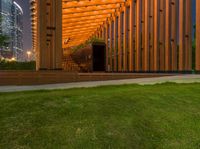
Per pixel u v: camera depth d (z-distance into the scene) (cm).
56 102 825
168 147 606
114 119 707
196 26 2417
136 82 1586
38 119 686
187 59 2602
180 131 682
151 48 3077
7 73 1611
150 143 620
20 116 705
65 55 5106
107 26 4512
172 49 2753
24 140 589
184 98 966
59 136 607
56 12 2036
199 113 809
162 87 1226
